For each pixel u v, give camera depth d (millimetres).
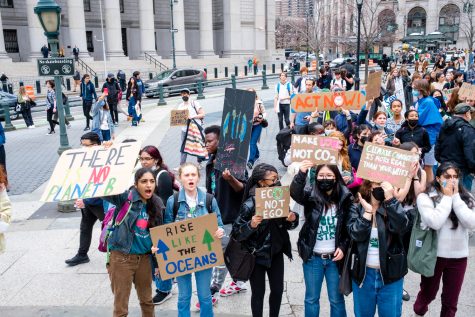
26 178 11398
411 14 83500
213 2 57562
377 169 4215
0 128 9703
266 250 4465
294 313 5141
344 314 4488
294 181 4352
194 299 5488
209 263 4520
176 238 4422
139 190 4375
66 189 4461
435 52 56719
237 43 54938
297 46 75625
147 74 44344
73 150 4676
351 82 14102
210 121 17781
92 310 5258
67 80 33938
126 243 4355
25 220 8375
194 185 4523
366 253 4090
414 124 7484
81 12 42156
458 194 4297
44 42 40406
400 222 3977
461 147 6957
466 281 5656
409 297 5305
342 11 58750
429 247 4387
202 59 50625
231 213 5172
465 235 4430
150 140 15102
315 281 4461
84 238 6410
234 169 4906
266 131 15758
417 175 5137
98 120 13055
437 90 11188
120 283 4438
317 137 4301
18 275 6203
